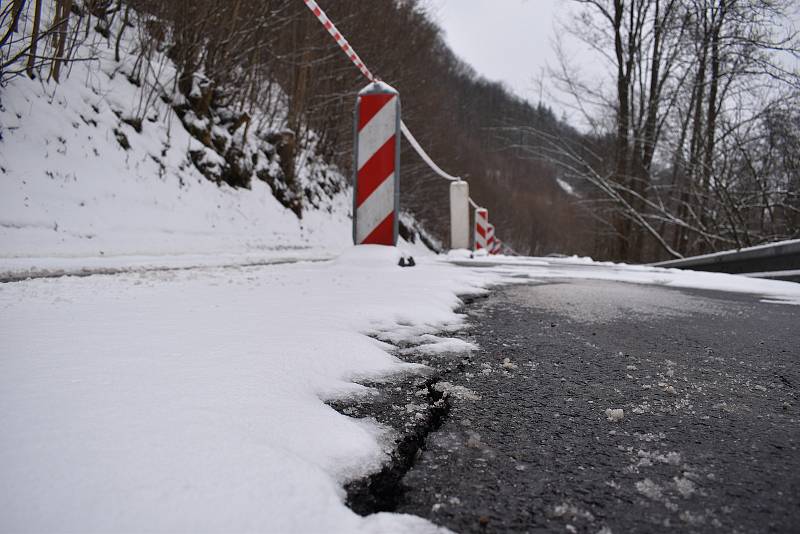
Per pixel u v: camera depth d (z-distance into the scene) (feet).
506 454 2.49
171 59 24.16
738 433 2.87
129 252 14.29
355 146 13.61
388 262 12.59
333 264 12.94
